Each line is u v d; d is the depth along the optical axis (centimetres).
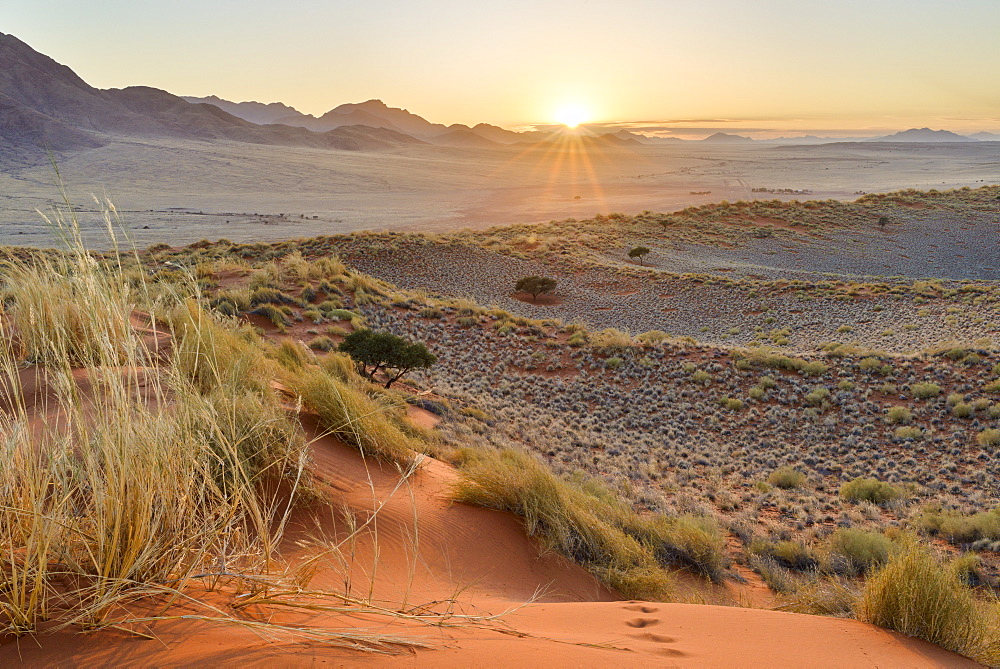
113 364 256
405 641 238
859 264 8175
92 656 185
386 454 786
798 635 376
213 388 491
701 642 346
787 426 2442
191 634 209
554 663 243
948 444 2208
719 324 5044
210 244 5981
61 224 253
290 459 545
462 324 3484
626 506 1316
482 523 642
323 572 388
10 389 452
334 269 3828
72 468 253
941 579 414
